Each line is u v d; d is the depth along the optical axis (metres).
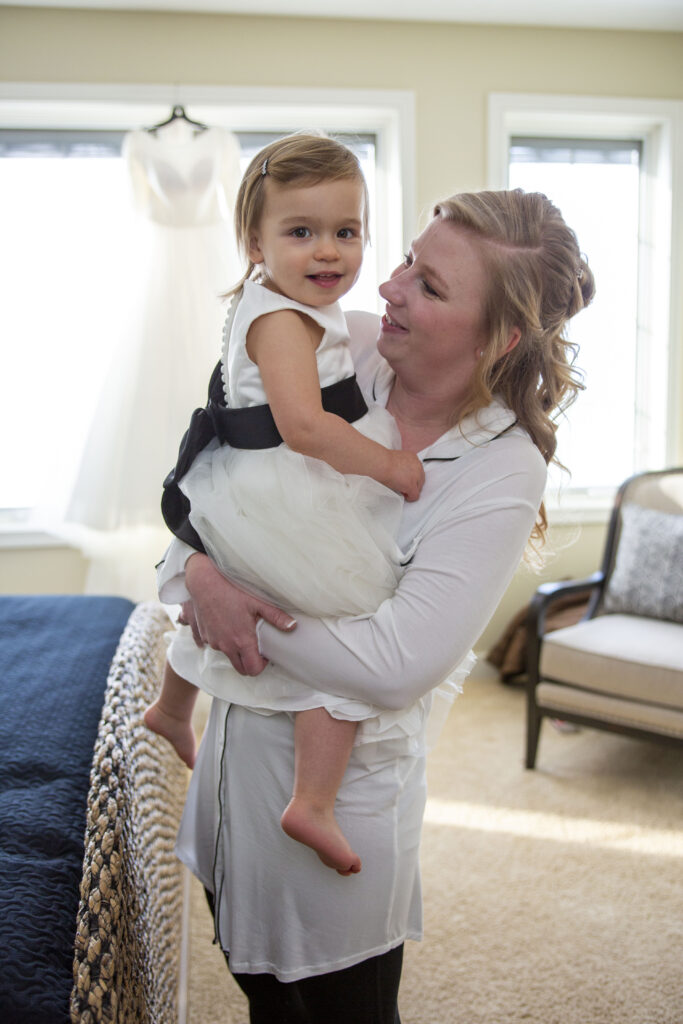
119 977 1.00
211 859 1.17
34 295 3.66
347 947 1.06
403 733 1.05
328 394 1.08
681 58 3.81
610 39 3.75
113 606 2.27
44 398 3.71
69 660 1.78
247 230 1.12
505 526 1.01
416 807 1.12
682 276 3.95
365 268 3.87
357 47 3.56
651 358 4.11
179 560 1.09
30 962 0.89
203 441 1.12
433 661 0.97
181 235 3.37
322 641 0.99
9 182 3.63
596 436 4.15
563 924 2.17
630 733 2.79
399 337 1.09
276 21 3.49
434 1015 1.86
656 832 2.60
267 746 1.07
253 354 1.08
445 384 1.11
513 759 3.09
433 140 3.68
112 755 1.32
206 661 1.10
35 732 1.39
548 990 1.94
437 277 1.05
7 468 3.74
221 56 3.47
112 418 3.38
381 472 1.04
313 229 1.06
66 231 3.66
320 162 1.05
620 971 2.00
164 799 1.59
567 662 2.88
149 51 3.42
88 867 1.05
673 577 3.07
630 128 3.96
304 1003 1.09
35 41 3.36
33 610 2.19
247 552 1.00
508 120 3.81
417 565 1.01
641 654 2.76
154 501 3.38
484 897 2.28
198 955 2.05
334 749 1.01
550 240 1.06
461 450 1.08
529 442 1.08
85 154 3.64
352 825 1.05
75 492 3.41
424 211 1.20
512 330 1.06
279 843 1.06
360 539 1.01
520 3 3.42
